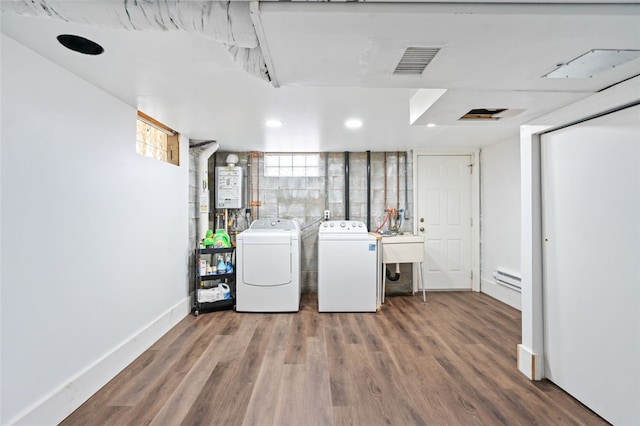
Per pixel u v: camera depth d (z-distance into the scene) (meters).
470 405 1.82
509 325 3.07
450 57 1.18
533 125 2.09
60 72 1.71
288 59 1.19
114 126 2.18
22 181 1.50
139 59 1.63
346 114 2.55
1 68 1.40
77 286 1.84
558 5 0.89
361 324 3.12
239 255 3.50
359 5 0.89
